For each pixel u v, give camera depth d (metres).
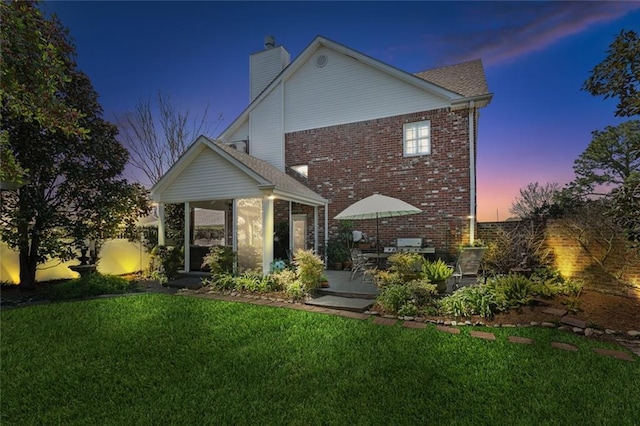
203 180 10.46
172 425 2.92
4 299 8.00
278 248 12.75
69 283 8.49
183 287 9.29
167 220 14.18
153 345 4.84
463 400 3.29
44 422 3.02
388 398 3.33
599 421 2.93
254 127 14.62
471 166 11.13
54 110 3.81
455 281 8.50
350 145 12.92
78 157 9.91
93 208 10.05
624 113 5.28
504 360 4.20
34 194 9.05
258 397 3.37
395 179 12.17
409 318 6.02
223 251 9.67
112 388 3.60
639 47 4.82
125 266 12.53
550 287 6.83
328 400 3.30
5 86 3.42
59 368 4.11
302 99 13.82
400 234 11.91
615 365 4.02
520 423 2.90
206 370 4.00
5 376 3.90
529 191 16.06
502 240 10.02
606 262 7.46
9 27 3.30
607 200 7.61
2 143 3.66
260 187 9.44
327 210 13.12
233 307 6.93
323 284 8.43
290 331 5.40
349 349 4.61
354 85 12.97
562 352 4.43
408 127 12.20
